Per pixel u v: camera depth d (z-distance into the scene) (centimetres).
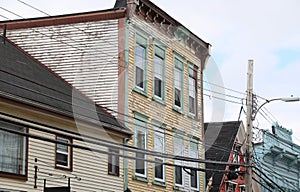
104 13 3097
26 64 2906
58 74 3122
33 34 3212
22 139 2480
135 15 3105
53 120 2591
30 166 2481
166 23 3291
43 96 2639
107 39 3086
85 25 3133
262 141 4816
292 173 5222
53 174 2570
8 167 2427
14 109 2428
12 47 3023
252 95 2969
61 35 3162
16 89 2509
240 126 4497
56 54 3152
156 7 3194
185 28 3406
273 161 4947
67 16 3164
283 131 5222
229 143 4341
